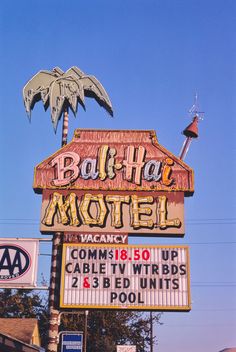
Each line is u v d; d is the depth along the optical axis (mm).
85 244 21484
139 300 20641
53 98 24781
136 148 23391
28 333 42938
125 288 20828
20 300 68500
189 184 22641
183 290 20750
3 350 29875
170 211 22281
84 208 22391
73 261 21234
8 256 21766
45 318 60156
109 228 22062
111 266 21141
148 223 22094
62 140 24312
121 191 22672
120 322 52562
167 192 22562
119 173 22969
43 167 23094
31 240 22047
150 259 21203
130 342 53906
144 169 22969
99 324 52781
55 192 22672
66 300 20734
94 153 23359
